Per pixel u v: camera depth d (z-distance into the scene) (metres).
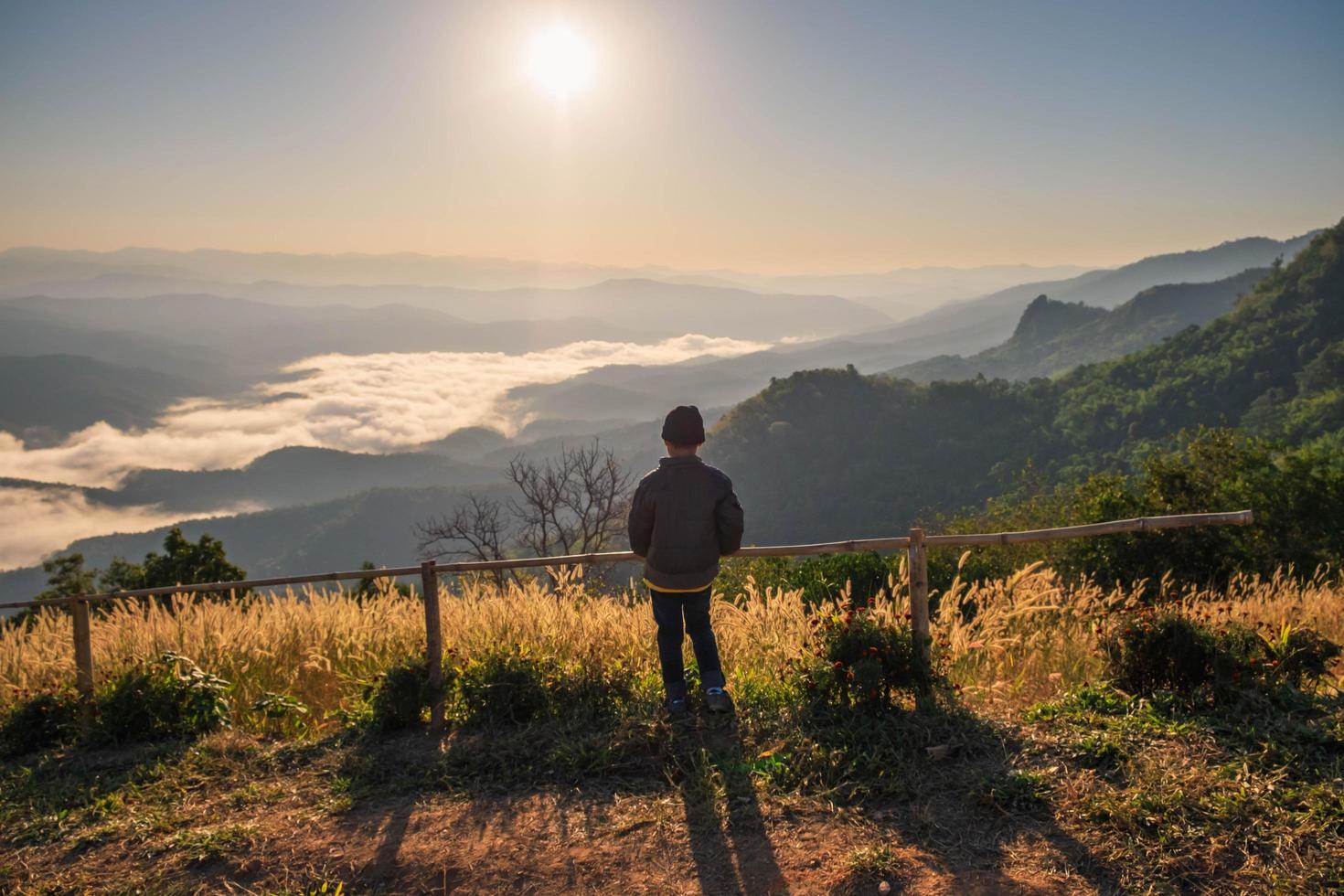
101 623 8.24
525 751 4.44
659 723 4.43
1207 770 3.49
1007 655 5.65
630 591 7.50
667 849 3.40
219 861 3.63
